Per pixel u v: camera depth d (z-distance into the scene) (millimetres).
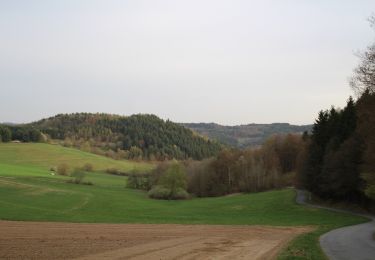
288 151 150375
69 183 130000
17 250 22812
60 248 23969
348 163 70000
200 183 142500
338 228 44875
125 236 32656
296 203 83688
